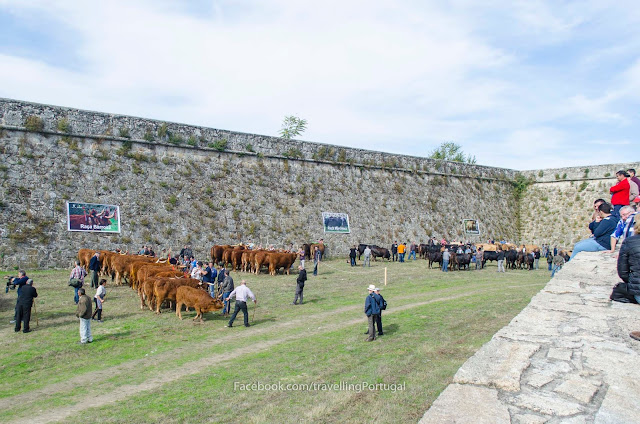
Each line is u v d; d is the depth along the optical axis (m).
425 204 46.81
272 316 17.86
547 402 5.08
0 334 14.84
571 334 7.11
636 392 5.25
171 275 19.16
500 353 6.43
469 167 51.44
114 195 29.80
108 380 11.16
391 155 45.62
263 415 8.47
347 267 34.34
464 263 34.59
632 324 7.44
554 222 51.03
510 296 20.94
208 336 14.97
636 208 12.89
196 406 9.20
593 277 10.68
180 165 32.94
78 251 27.38
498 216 52.12
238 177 35.56
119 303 19.41
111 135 30.36
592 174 49.59
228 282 18.31
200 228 32.72
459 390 5.45
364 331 14.98
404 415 7.98
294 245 36.91
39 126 27.80
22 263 26.06
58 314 17.30
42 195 27.38
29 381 11.17
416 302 20.23
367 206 42.66
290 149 38.81
